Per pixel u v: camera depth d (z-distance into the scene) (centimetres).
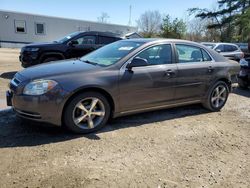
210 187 294
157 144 390
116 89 420
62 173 301
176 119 504
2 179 285
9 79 839
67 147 363
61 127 414
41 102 369
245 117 543
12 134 396
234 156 369
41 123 384
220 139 423
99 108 421
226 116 543
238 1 3050
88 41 959
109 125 452
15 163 317
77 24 3012
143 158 346
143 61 440
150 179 300
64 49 902
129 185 287
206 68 530
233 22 3039
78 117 401
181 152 370
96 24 3158
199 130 455
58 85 377
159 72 461
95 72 409
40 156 336
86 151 355
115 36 1016
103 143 382
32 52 866
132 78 433
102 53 497
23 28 2692
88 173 304
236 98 711
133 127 450
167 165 332
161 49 480
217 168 334
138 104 451
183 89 502
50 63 466
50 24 2831
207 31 3709
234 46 1445
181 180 303
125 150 365
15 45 2681
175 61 491
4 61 1388
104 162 330
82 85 389
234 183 304
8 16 2583
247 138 434
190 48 524
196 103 548
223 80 570
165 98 482
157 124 471
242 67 812
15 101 383
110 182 290
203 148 387
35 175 295
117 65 429
